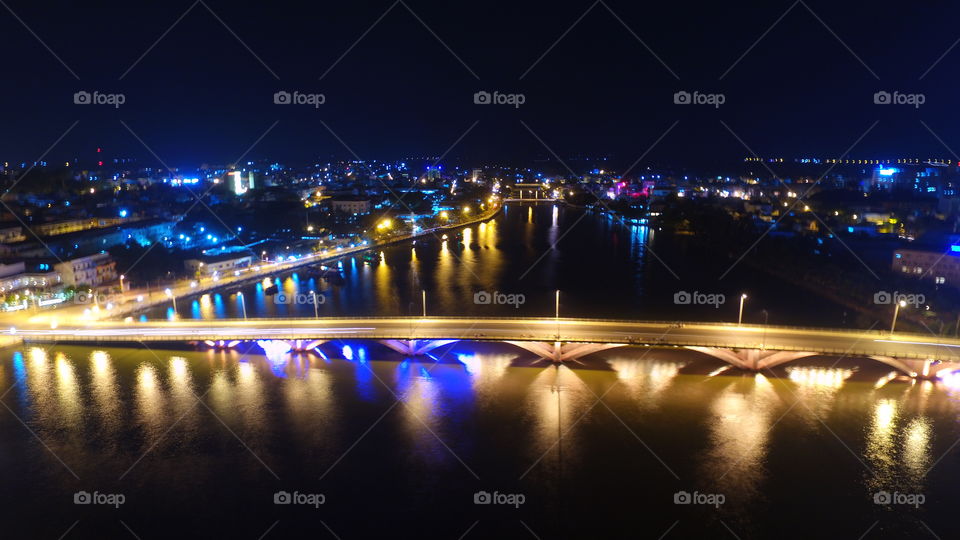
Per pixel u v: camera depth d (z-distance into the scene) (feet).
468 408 236.02
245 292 447.83
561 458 199.21
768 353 264.31
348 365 285.64
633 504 176.24
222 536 164.35
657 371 271.69
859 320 349.82
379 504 177.17
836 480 186.91
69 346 309.42
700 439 210.18
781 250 520.42
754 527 166.50
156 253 487.20
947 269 405.39
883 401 237.86
